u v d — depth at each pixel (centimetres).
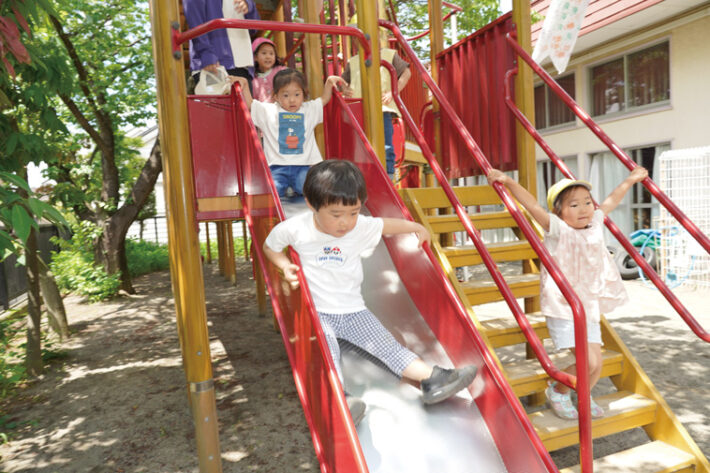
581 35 1000
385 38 512
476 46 434
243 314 821
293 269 214
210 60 370
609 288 269
